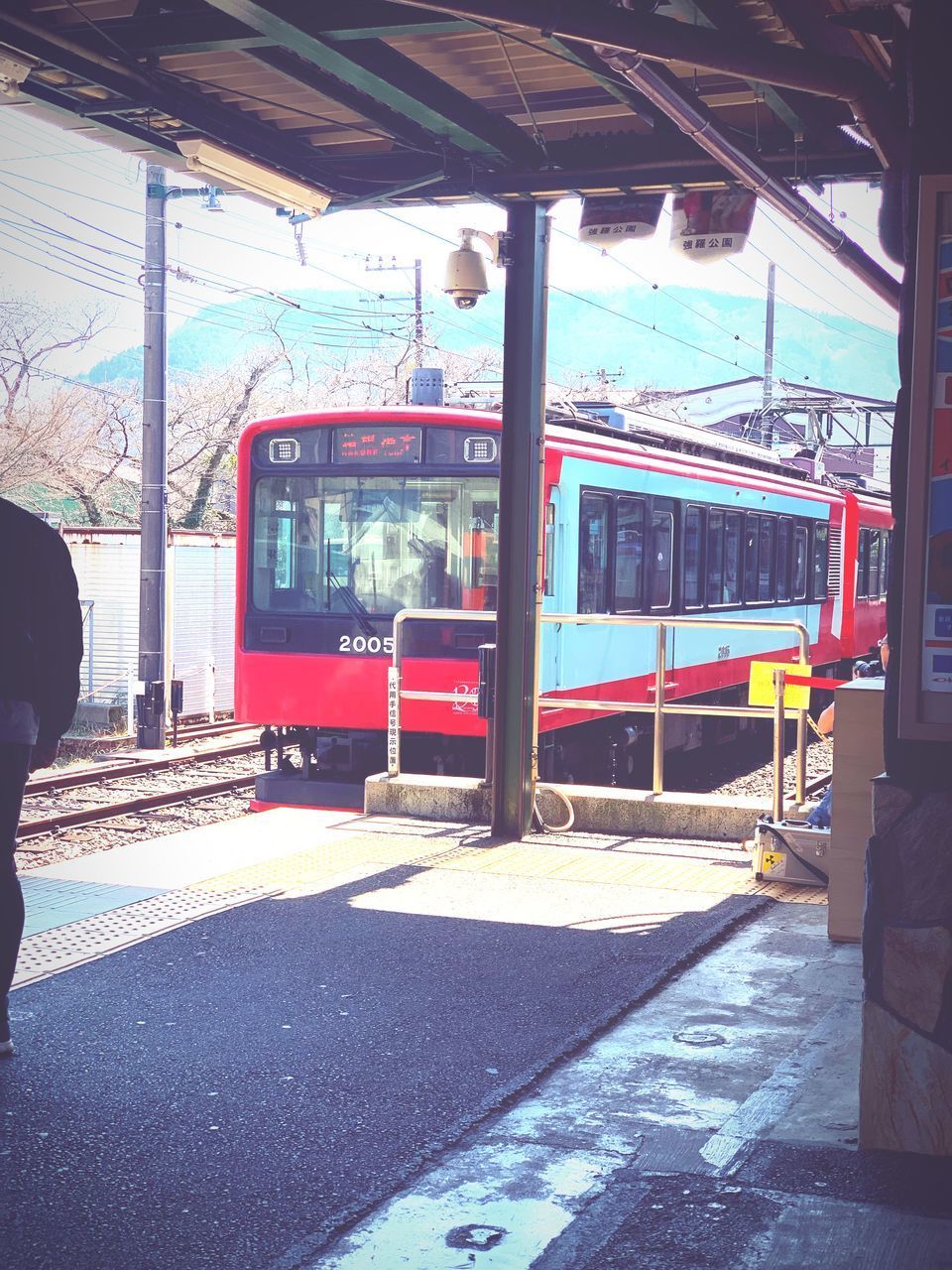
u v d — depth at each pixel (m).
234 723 17.75
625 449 12.62
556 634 11.28
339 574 11.20
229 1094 4.54
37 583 4.86
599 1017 5.31
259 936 6.41
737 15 6.38
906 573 4.07
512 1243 3.51
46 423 40.03
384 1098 4.51
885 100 5.84
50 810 11.31
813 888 7.49
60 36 6.74
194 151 7.71
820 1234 3.55
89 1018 5.27
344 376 46.59
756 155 7.14
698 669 14.62
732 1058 4.89
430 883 7.48
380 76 6.98
